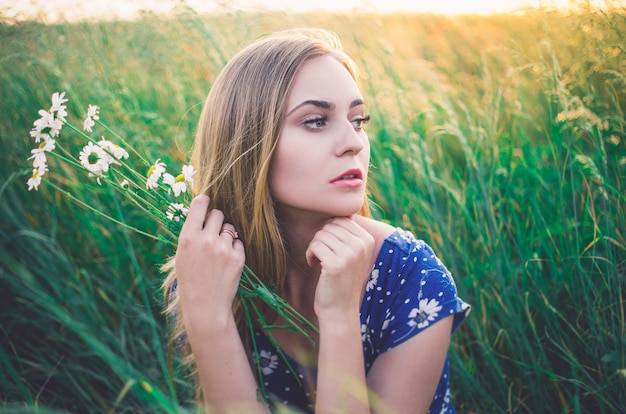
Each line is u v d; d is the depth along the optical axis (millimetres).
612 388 1758
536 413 1922
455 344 2105
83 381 2135
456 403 2141
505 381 1994
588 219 2143
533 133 2658
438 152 2709
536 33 2537
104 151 1336
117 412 2129
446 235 2232
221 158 1412
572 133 2107
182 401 2143
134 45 3127
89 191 2529
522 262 2059
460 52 3230
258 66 1349
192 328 1348
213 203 1449
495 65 2941
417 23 3309
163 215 1413
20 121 2764
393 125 2715
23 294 2287
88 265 2521
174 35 3066
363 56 2764
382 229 1547
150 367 2301
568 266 2004
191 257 1347
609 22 2033
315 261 1399
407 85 2879
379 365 1462
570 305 2021
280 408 1149
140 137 2584
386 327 1490
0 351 1956
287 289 1531
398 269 1478
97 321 2287
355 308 1331
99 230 2516
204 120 1473
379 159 2502
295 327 1443
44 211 2615
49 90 2805
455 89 2957
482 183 2182
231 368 1344
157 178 1333
